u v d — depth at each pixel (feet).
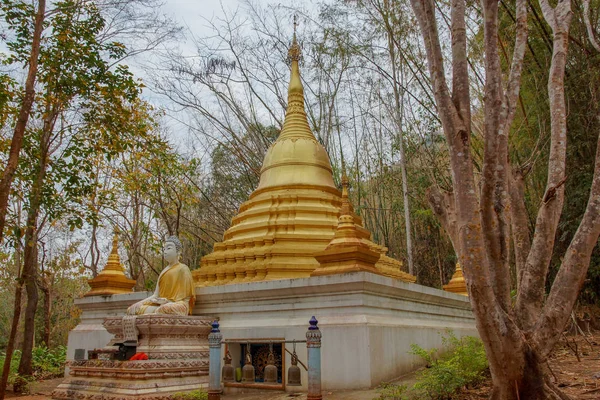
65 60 38.34
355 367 33.12
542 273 22.84
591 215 21.07
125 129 42.60
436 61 22.08
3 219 31.91
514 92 24.53
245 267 47.24
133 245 82.28
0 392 35.78
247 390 35.73
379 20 71.97
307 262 45.91
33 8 37.17
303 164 56.85
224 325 40.37
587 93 54.19
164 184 63.00
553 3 53.42
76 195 41.47
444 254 99.30
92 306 52.95
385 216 100.89
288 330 36.63
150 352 35.83
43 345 78.89
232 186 112.47
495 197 22.61
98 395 34.88
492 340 20.27
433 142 82.12
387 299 37.70
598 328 57.67
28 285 51.65
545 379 23.11
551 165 23.48
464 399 27.43
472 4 57.06
